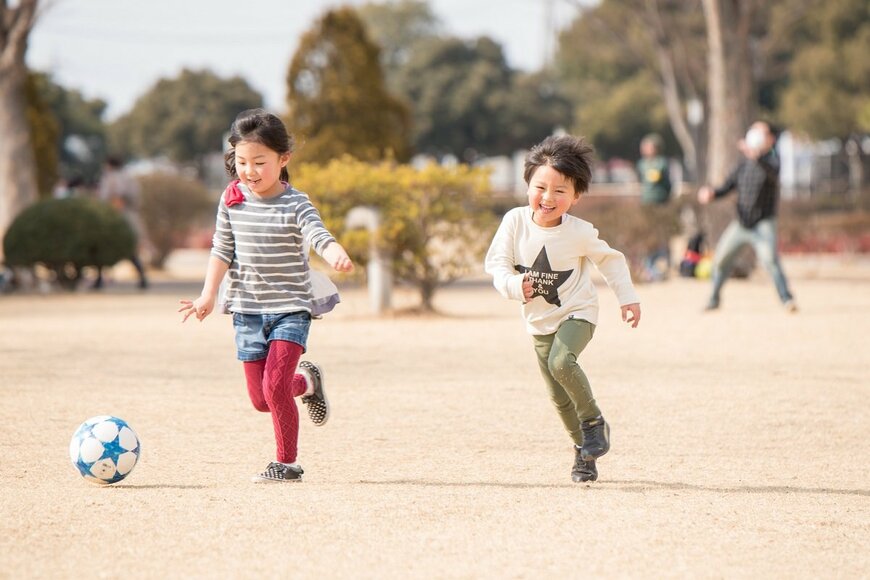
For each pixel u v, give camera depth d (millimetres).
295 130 64000
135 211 64500
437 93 192750
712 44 62125
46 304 49125
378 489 15875
